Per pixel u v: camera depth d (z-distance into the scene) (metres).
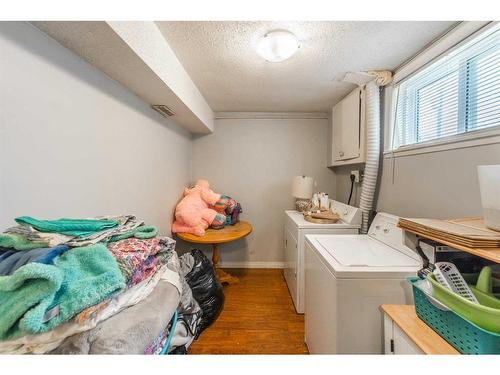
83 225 0.70
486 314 0.61
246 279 2.74
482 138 1.04
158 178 1.91
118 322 0.60
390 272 1.05
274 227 3.11
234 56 1.50
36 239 0.64
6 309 0.47
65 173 0.93
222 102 2.53
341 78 1.86
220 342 1.67
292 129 3.03
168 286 0.81
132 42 0.95
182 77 1.63
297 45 1.32
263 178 3.08
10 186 0.73
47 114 0.85
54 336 0.51
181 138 2.56
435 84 1.40
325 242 1.50
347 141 2.20
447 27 1.19
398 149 1.66
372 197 1.90
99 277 0.55
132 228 0.83
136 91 1.44
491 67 1.05
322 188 3.04
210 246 3.06
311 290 1.49
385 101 1.81
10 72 0.72
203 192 2.56
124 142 1.38
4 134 0.71
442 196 1.27
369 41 1.33
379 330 1.04
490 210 0.73
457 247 0.69
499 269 0.86
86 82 1.05
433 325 0.79
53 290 0.48
